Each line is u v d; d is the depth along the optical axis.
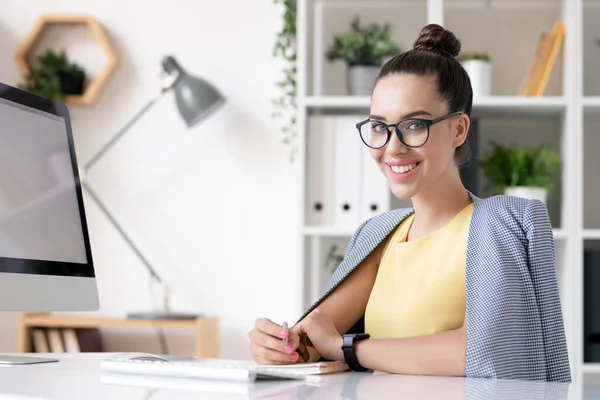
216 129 3.72
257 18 3.71
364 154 3.12
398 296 1.46
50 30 3.82
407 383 1.10
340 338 1.40
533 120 3.33
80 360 1.48
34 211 1.63
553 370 1.30
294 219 3.66
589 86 3.34
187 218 3.72
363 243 1.60
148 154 3.76
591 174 3.34
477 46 3.38
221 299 3.68
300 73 3.09
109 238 3.75
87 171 3.77
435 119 1.42
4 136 1.59
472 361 1.23
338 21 3.42
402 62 1.44
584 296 2.98
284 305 3.65
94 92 3.70
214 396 0.90
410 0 3.26
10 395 0.92
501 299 1.27
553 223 3.15
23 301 1.58
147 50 3.77
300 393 0.94
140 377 1.15
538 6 3.34
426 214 1.49
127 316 3.49
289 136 3.67
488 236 1.33
